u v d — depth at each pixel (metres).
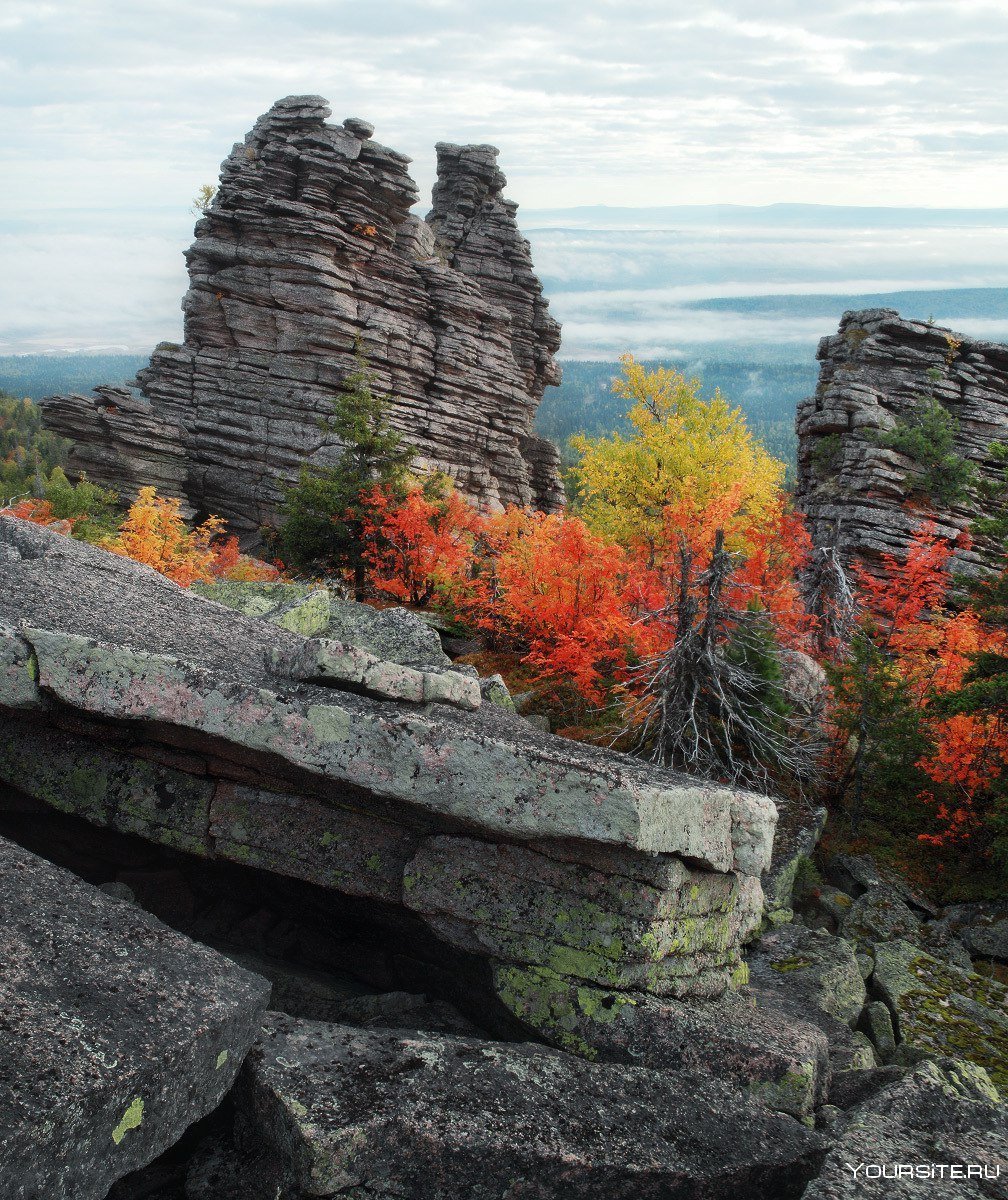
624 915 8.57
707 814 8.88
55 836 10.12
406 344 54.97
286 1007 9.15
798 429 40.88
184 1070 6.12
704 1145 7.09
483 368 58.31
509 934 8.81
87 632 9.51
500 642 24.67
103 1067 5.68
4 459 127.38
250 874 10.24
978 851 16.64
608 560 19.95
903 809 17.42
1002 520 20.38
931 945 13.88
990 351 39.16
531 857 8.81
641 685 18.11
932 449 35.66
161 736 9.32
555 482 68.62
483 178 68.12
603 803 8.25
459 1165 6.57
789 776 17.22
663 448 43.44
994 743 16.62
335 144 53.84
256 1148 6.78
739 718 15.72
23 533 11.73
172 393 53.66
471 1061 7.38
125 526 27.19
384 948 10.05
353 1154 6.42
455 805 8.51
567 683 19.69
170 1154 6.89
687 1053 8.19
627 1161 6.78
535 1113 7.02
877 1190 6.45
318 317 52.31
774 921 13.05
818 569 23.75
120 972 6.54
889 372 39.03
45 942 6.62
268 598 17.42
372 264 55.19
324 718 8.65
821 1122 8.18
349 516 31.67
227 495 52.84
